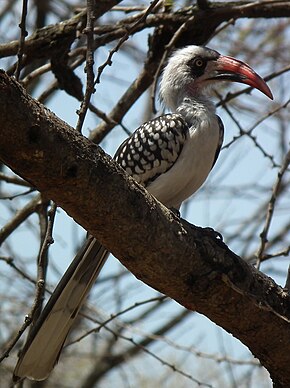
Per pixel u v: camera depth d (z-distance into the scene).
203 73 11.23
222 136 10.60
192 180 10.23
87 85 8.02
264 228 10.28
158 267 7.51
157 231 7.29
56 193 6.77
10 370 15.60
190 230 7.66
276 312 7.97
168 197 10.34
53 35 11.59
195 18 11.88
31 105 6.36
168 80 11.32
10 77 6.26
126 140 10.59
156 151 10.09
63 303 9.36
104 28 12.16
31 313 8.09
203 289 7.79
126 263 7.51
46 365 9.20
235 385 14.38
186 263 7.58
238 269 7.89
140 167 10.19
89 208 6.90
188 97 11.02
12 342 8.11
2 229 11.79
